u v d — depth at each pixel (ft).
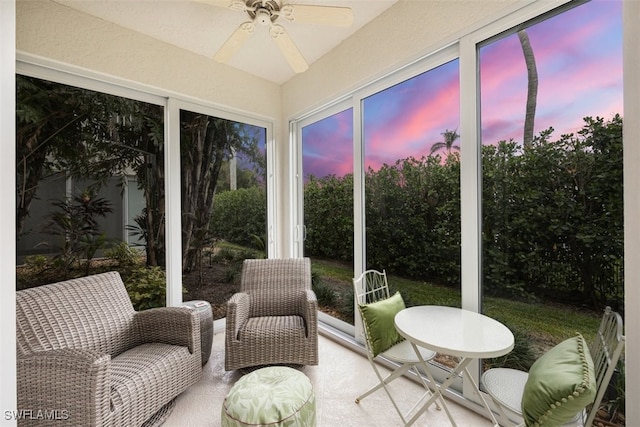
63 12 6.73
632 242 2.54
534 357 4.98
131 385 4.69
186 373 5.81
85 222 7.37
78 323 5.37
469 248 5.76
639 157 2.50
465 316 5.34
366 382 6.71
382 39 7.33
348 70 8.30
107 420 4.24
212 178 9.72
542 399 3.22
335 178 9.57
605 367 3.54
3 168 2.05
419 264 6.95
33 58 6.46
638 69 2.51
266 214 11.16
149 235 8.33
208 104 9.39
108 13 7.07
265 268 8.49
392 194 7.61
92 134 7.48
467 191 5.78
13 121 2.11
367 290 8.23
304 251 10.81
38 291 5.16
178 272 8.75
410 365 5.49
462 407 5.79
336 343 8.82
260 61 9.44
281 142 11.25
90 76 7.27
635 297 2.50
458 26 5.84
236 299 7.09
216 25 7.61
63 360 4.21
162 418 5.42
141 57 7.88
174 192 8.71
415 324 5.00
